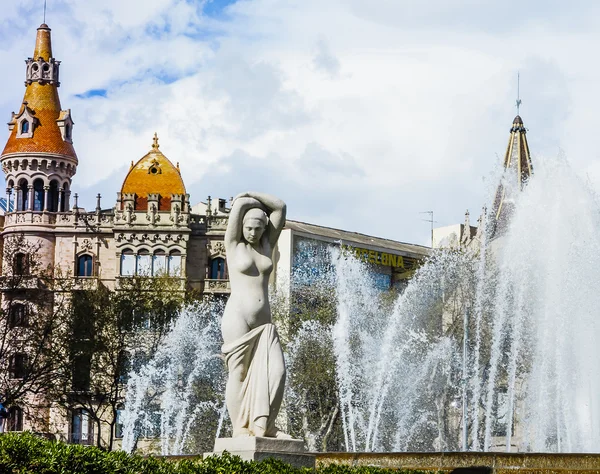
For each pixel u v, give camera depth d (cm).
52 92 12169
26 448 1720
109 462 1759
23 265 9912
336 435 8038
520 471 2450
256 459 1941
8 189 11856
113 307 9306
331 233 11625
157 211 11406
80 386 8869
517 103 10281
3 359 8506
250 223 2064
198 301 9856
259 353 2041
